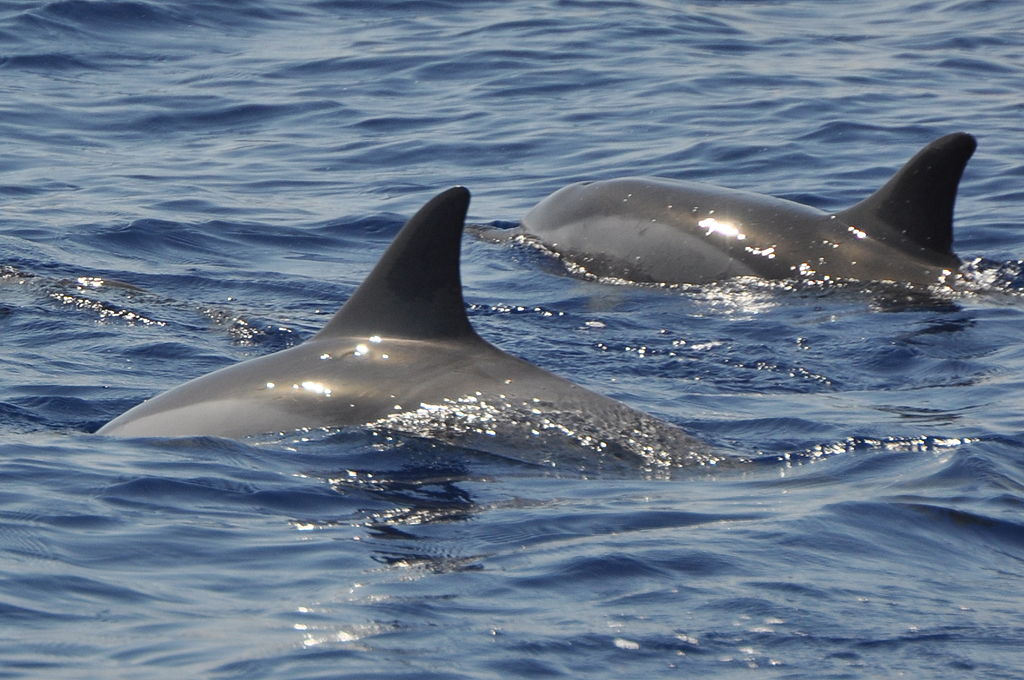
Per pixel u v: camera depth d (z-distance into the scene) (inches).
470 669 1015.6
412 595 1139.3
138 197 2878.9
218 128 3489.2
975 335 2076.8
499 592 1145.4
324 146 3336.6
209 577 1175.0
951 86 3831.2
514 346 2027.6
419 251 1583.4
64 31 4200.3
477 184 3070.9
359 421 1517.0
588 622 1095.0
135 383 1802.4
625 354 2000.5
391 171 3157.0
